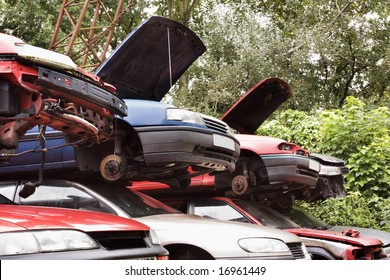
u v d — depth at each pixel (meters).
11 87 5.97
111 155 7.80
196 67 25.31
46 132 7.54
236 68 23.53
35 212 4.80
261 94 10.73
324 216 13.01
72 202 6.51
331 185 11.44
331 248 8.27
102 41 29.98
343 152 14.18
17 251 4.16
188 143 7.81
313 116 17.09
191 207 8.48
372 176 13.66
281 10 30.86
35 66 5.91
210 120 8.26
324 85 28.20
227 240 6.40
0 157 6.56
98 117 6.81
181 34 9.06
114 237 4.91
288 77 24.75
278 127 16.14
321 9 27.45
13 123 6.25
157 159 7.75
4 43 5.86
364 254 8.32
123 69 8.88
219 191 9.72
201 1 31.67
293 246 7.11
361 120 14.20
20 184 6.70
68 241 4.49
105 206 6.46
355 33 27.59
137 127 7.74
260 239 6.64
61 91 6.03
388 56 27.03
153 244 5.30
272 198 10.46
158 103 7.98
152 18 8.40
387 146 13.78
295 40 25.67
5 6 24.89
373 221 12.83
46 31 23.72
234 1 26.67
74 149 7.51
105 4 28.86
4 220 4.35
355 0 26.95
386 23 27.59
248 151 9.53
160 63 9.30
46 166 7.53
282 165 9.42
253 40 24.50
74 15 25.73
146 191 9.49
